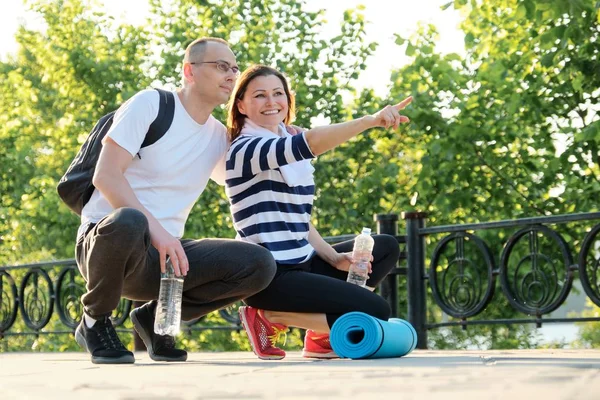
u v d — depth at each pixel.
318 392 2.41
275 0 16.06
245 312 4.86
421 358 4.49
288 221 4.78
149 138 4.51
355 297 4.67
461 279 7.85
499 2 14.34
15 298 10.91
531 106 12.56
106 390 2.60
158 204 4.56
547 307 7.30
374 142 15.38
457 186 13.73
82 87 17.81
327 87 15.57
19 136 20.62
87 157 4.56
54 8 18.20
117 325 9.68
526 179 13.73
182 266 4.29
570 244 12.67
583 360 3.94
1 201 21.12
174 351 4.74
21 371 3.79
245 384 2.74
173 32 16.25
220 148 4.87
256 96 4.87
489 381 2.64
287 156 4.55
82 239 4.55
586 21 10.29
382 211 14.93
